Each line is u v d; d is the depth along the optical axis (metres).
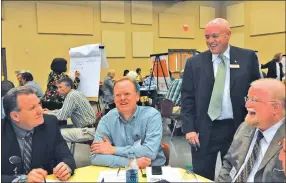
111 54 10.70
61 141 1.81
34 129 1.67
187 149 4.08
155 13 11.46
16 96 1.53
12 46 8.80
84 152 3.99
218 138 1.98
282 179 1.21
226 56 1.97
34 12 9.17
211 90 1.99
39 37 9.30
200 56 2.08
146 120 1.84
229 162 1.51
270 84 1.24
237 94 1.92
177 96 4.66
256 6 10.55
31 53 9.16
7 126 1.61
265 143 1.30
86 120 3.30
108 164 1.71
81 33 10.05
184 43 11.98
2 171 1.55
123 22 10.91
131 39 11.11
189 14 11.96
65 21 9.72
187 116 2.10
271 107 1.22
